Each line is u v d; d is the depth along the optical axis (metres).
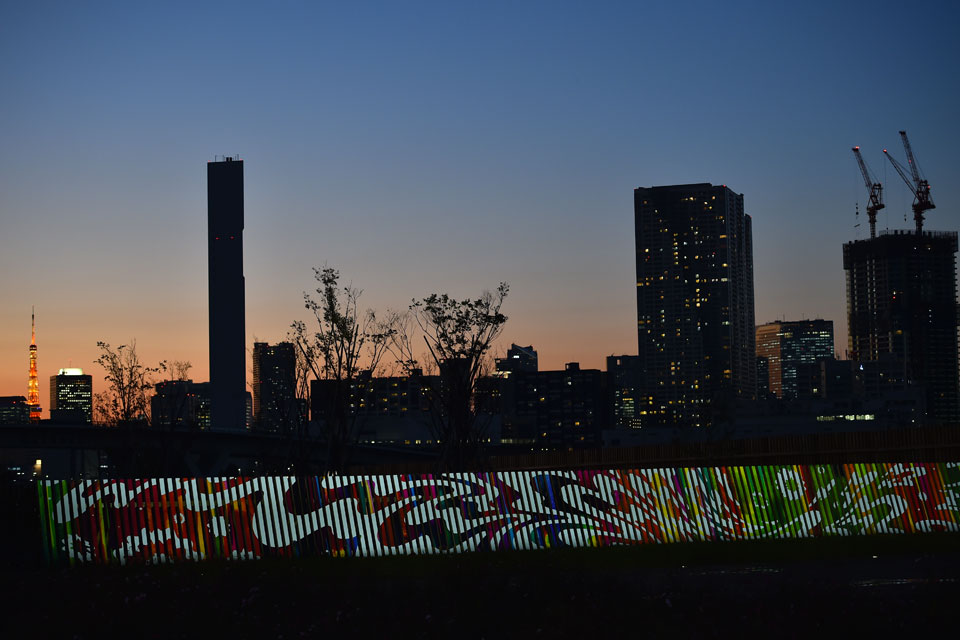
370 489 23.88
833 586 15.59
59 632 14.20
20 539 23.12
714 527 24.97
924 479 25.64
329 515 23.64
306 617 14.77
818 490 25.38
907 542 23.17
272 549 23.33
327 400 53.16
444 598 15.57
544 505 24.48
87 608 15.76
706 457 34.44
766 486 25.28
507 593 15.84
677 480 25.12
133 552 22.67
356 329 52.91
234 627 14.19
